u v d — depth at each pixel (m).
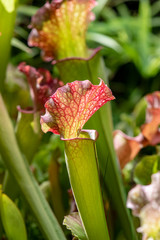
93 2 0.67
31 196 0.60
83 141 0.50
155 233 0.46
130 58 2.51
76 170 0.51
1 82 0.72
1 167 0.82
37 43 0.70
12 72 0.91
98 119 0.64
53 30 0.69
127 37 2.48
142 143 0.74
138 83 2.72
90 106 0.49
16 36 2.22
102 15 2.82
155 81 2.55
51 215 0.60
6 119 0.63
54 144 1.18
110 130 0.65
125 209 0.64
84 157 0.51
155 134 0.74
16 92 0.89
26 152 0.69
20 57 2.05
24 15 2.26
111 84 2.71
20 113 0.68
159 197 0.47
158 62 2.29
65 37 0.69
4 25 0.68
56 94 0.48
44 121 0.49
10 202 0.60
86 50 0.70
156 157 0.67
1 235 0.64
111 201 0.65
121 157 0.74
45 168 1.07
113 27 2.48
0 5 0.67
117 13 3.09
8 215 0.60
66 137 0.51
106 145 0.64
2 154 0.62
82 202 0.52
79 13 0.68
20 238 0.61
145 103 1.08
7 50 0.70
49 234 0.58
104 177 0.62
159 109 0.72
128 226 0.63
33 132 0.68
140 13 2.60
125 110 2.17
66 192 0.79
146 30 2.41
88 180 0.51
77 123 0.50
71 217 0.56
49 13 0.68
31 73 0.67
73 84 0.48
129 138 0.74
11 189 0.67
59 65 0.66
